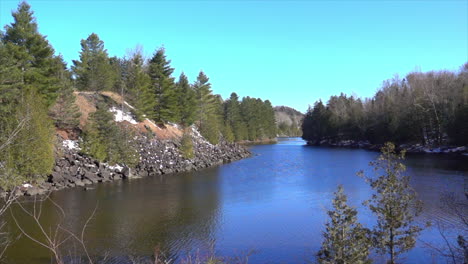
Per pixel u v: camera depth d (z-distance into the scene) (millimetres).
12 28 29438
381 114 76000
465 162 39406
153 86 51594
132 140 37469
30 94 23906
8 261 12391
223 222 17891
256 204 21875
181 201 22734
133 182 30672
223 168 42250
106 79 48969
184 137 44750
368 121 84438
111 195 24469
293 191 26047
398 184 9984
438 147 55469
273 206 21266
